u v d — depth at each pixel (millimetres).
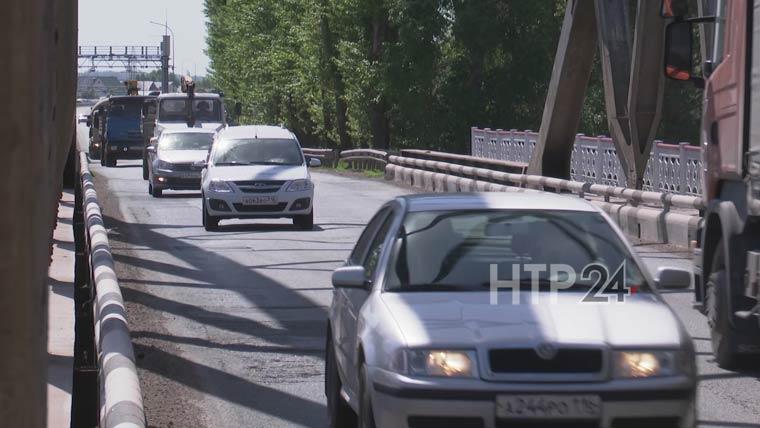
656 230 58812
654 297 18562
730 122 26203
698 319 34812
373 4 163125
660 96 65438
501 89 158750
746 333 26281
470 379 16234
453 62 161500
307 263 50250
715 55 28094
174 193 101750
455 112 159250
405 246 19531
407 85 157250
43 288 7430
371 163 148000
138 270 47719
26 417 7332
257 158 69188
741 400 23812
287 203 65750
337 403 21359
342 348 20844
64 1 13117
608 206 64938
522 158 111750
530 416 16125
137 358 29000
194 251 55125
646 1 63375
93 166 169125
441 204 20594
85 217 48875
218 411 23266
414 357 16469
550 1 155500
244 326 34375
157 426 21781
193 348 30688
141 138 163750
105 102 175125
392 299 18297
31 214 7262
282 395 24922
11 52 7137
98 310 22016
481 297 18172
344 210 81125
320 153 171625
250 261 51000
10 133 7164
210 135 98500
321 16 180000
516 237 19766
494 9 154500
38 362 7383
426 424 16281
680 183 70188
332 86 184375
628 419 16312
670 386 16375
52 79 7918
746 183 24922
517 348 16406
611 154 85562
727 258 26078
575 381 16250
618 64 67000
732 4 26391
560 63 72562
